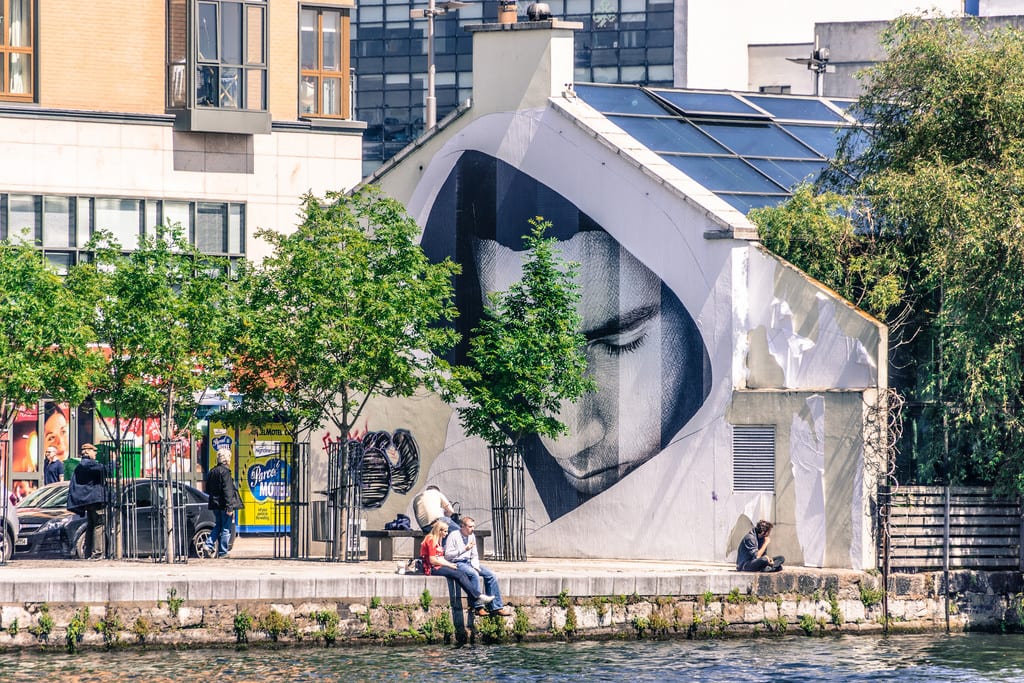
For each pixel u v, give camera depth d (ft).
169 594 146.72
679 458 182.91
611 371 189.26
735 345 178.81
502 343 179.42
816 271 181.57
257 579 148.77
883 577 167.73
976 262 170.19
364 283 178.09
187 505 187.73
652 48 561.02
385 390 183.73
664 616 158.92
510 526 183.01
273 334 176.55
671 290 184.34
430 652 147.95
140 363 177.58
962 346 170.60
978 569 172.76
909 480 176.96
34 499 189.98
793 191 196.44
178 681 132.67
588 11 569.64
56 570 158.61
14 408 176.45
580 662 144.46
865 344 170.60
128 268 179.83
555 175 195.83
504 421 180.45
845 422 169.48
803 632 163.02
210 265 187.73
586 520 190.39
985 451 173.27
